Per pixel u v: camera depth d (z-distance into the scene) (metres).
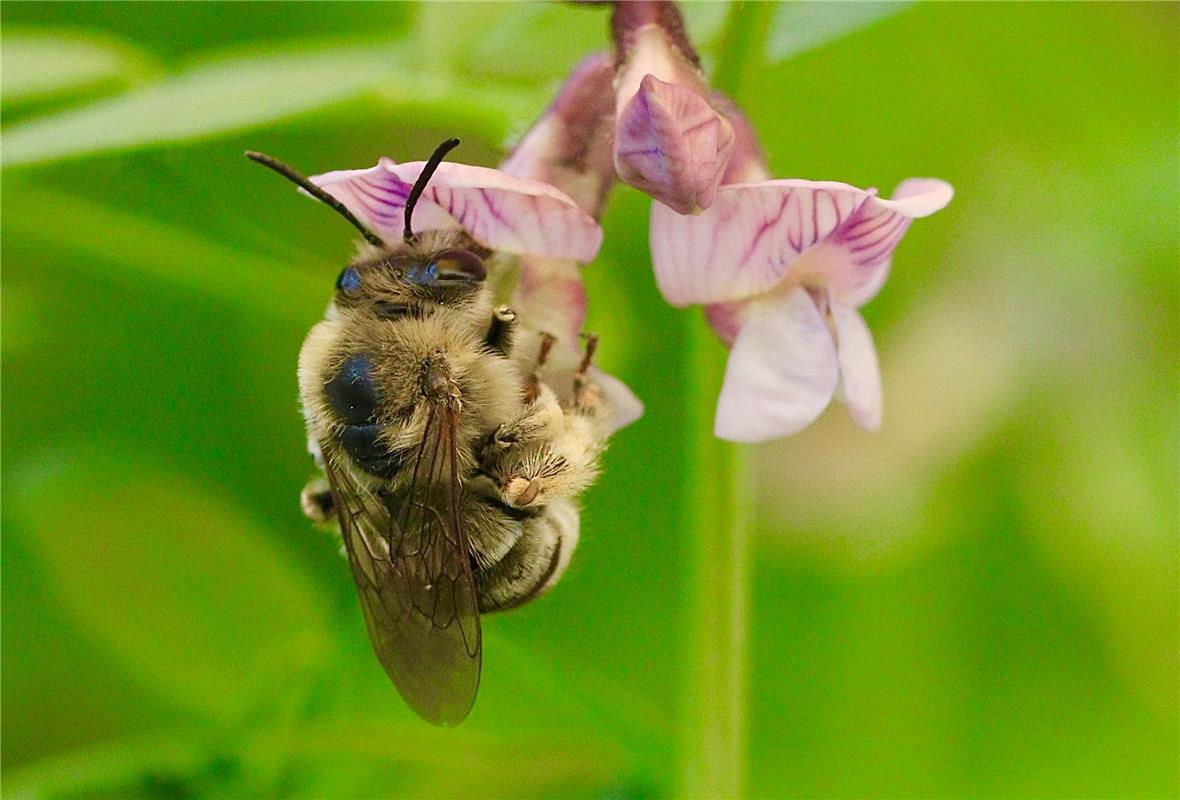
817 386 0.15
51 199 0.17
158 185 0.17
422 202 0.15
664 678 0.17
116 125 0.16
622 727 0.17
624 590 0.17
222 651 0.17
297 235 0.17
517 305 0.15
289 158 0.17
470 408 0.15
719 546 0.15
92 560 0.17
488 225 0.15
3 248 0.17
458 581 0.15
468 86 0.16
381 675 0.17
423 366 0.15
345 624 0.17
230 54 0.17
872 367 0.15
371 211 0.15
